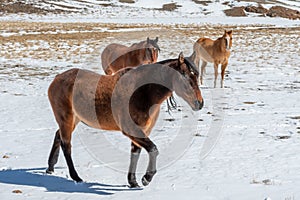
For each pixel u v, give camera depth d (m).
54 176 9.24
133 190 8.27
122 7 110.44
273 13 102.00
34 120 15.47
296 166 9.75
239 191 8.06
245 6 111.25
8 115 16.30
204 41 23.09
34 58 34.59
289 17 99.69
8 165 10.07
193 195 7.86
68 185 8.62
